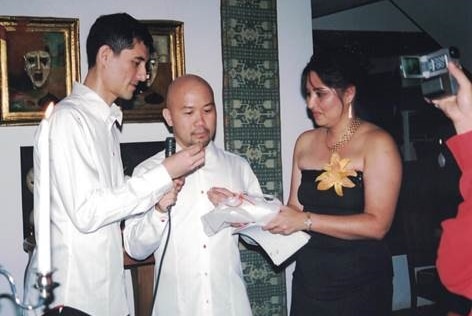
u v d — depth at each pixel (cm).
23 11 266
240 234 216
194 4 298
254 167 311
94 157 178
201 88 195
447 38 444
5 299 264
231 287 198
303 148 213
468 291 115
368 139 193
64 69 272
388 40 445
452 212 188
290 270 319
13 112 264
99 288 178
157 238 186
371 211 188
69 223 174
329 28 458
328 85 192
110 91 190
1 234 264
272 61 316
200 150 175
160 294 197
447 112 117
